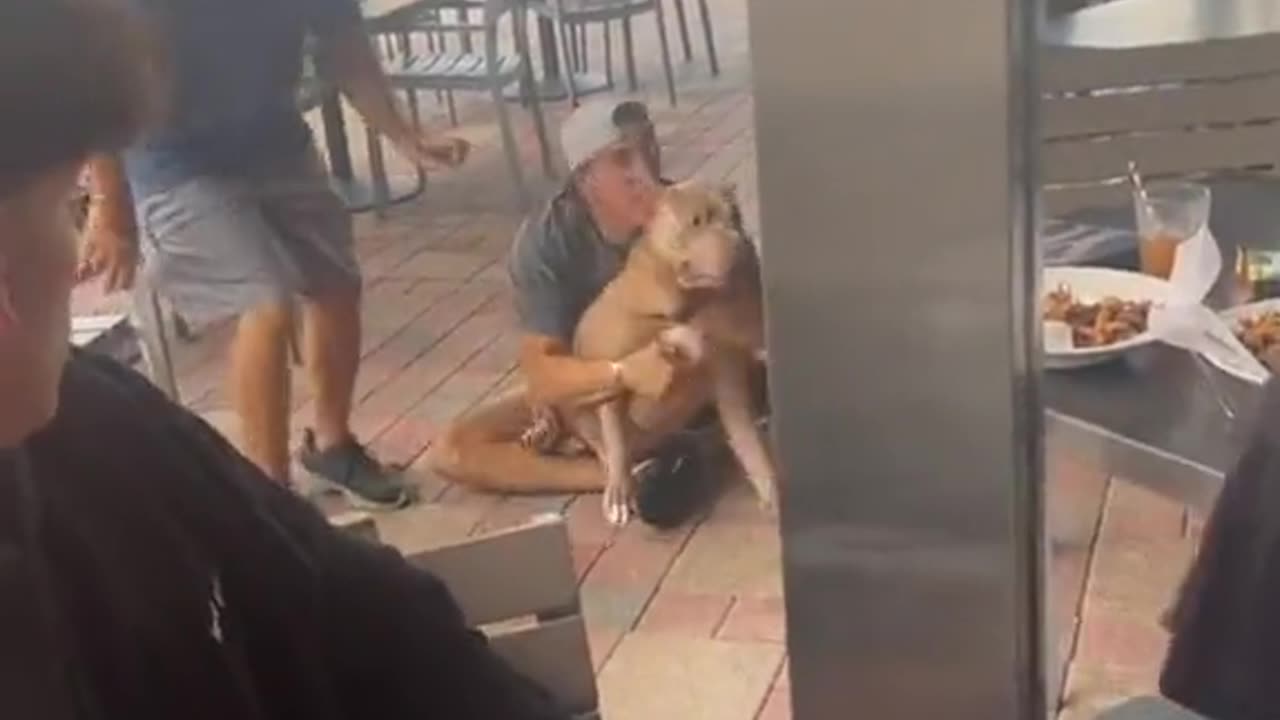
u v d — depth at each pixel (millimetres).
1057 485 739
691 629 1868
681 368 1987
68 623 733
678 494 2029
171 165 2002
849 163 550
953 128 534
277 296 2148
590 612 1955
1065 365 832
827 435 594
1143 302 896
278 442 2135
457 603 979
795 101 550
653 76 2059
